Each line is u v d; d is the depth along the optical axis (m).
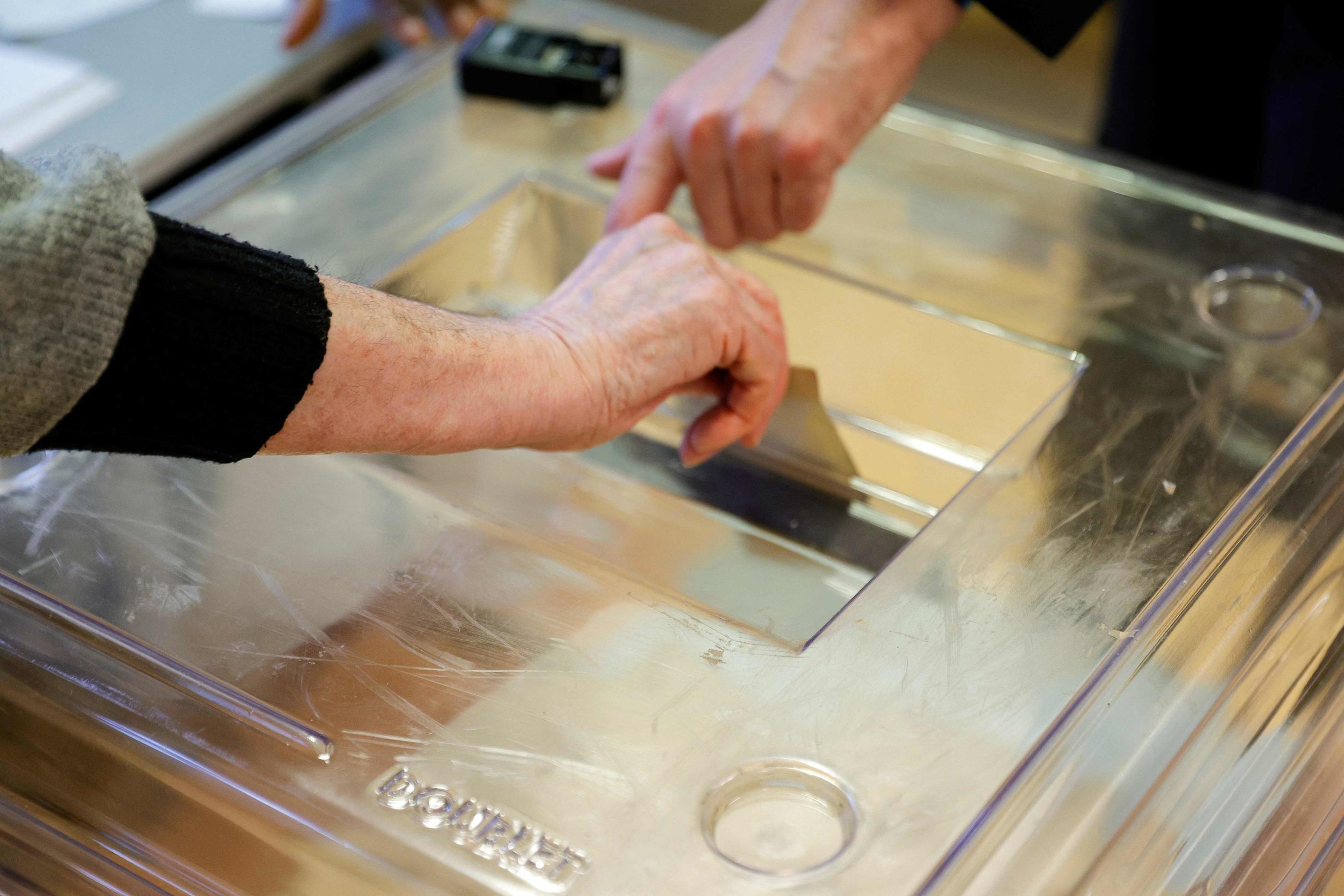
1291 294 0.73
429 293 0.79
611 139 0.89
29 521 0.58
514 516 0.65
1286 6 0.93
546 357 0.55
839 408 0.77
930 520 0.60
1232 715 0.50
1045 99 2.11
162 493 0.60
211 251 0.42
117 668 0.51
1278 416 0.64
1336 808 0.51
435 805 0.46
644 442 0.76
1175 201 0.82
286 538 0.57
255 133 1.08
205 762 0.48
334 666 0.51
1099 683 0.49
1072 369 0.70
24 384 0.38
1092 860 0.44
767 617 0.62
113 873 0.49
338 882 0.45
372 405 0.47
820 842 0.44
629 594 0.54
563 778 0.47
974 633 0.52
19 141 0.96
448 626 0.53
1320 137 0.94
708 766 0.47
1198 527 0.58
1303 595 0.55
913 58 0.78
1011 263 0.78
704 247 0.82
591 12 1.02
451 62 0.98
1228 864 0.47
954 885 0.42
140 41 1.11
